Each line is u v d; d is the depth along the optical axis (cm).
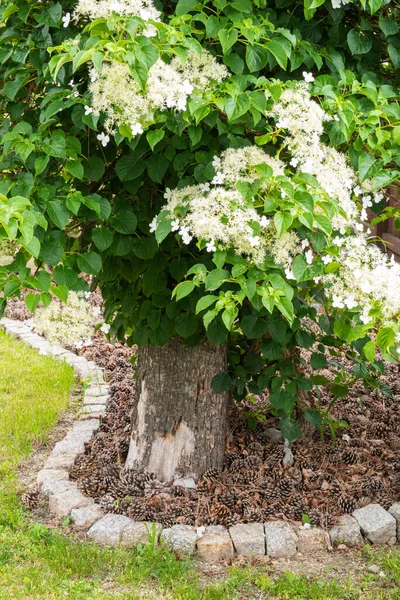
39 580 295
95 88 232
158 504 343
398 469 377
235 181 247
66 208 261
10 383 512
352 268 255
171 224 256
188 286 250
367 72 300
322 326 337
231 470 374
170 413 366
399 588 291
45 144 258
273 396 352
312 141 251
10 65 304
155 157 284
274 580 300
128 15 218
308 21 290
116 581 299
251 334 322
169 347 361
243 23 248
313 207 229
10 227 214
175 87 230
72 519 341
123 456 397
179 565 306
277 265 250
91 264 280
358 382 495
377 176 262
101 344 601
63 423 454
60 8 267
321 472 369
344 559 313
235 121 262
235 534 318
